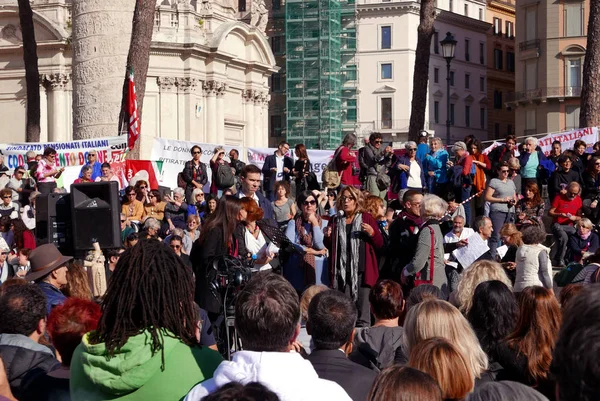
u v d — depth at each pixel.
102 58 21.72
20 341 6.02
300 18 88.69
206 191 21.97
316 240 11.88
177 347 4.89
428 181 18.83
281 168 22.61
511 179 16.81
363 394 5.59
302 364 4.62
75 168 22.14
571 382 2.46
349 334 5.79
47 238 10.80
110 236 10.72
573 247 16.59
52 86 52.06
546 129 68.12
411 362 4.90
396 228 11.51
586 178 17.97
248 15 66.56
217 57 55.28
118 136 21.67
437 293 7.69
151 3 20.55
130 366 4.77
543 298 6.16
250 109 59.59
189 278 5.05
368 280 11.45
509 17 99.06
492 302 6.39
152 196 19.27
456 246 12.54
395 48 87.81
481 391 3.59
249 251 9.54
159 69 53.22
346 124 89.69
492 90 95.94
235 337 8.45
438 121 87.56
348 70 89.50
